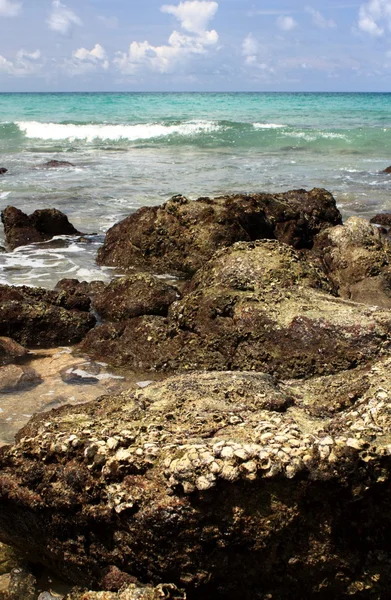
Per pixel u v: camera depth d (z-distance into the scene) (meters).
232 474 3.62
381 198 17.34
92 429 4.23
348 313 6.77
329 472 3.64
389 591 3.74
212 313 7.20
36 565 4.41
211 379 5.01
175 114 50.06
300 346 6.64
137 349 7.39
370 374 4.75
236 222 11.12
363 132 33.41
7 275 10.95
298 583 3.79
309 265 8.23
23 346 7.93
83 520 3.96
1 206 16.34
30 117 47.03
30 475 4.13
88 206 16.39
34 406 6.32
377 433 3.77
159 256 11.34
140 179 20.38
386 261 9.48
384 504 3.71
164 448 3.87
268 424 4.02
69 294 8.92
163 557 3.75
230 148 30.03
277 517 3.68
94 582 4.04
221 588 3.78
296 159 26.08
